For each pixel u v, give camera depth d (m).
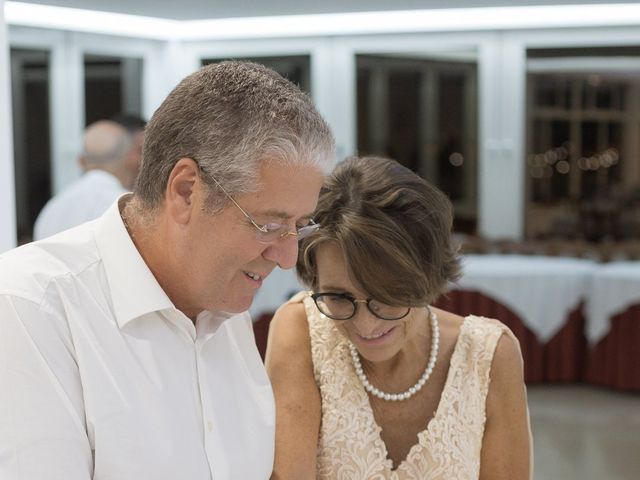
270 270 1.18
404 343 1.46
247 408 1.33
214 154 1.08
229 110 1.08
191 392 1.23
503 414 1.55
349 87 6.66
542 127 7.08
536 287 5.71
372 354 1.45
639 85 7.16
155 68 6.43
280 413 1.50
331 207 1.35
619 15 5.51
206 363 1.27
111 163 3.76
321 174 1.13
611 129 7.28
